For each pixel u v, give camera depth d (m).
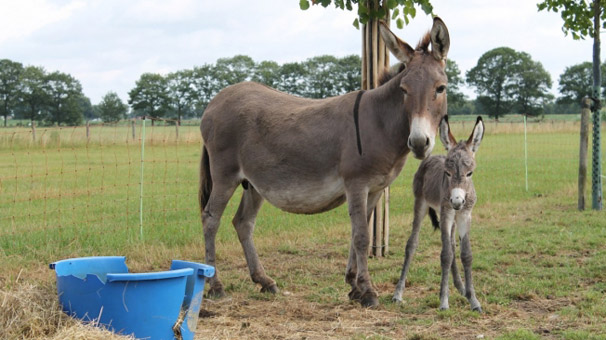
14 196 12.85
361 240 5.97
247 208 7.10
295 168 6.33
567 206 12.10
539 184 15.42
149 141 24.95
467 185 5.37
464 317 5.49
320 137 6.19
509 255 8.06
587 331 4.93
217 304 6.18
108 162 19.62
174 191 14.17
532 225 10.12
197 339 4.91
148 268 7.69
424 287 6.78
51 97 74.44
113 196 13.30
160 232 9.48
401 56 5.78
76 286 4.44
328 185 6.27
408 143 5.46
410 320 5.45
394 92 5.77
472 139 5.46
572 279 6.75
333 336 5.01
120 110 76.75
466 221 5.75
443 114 5.71
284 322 5.47
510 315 5.52
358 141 5.91
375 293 6.00
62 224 9.91
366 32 8.29
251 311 5.91
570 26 11.86
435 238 9.38
